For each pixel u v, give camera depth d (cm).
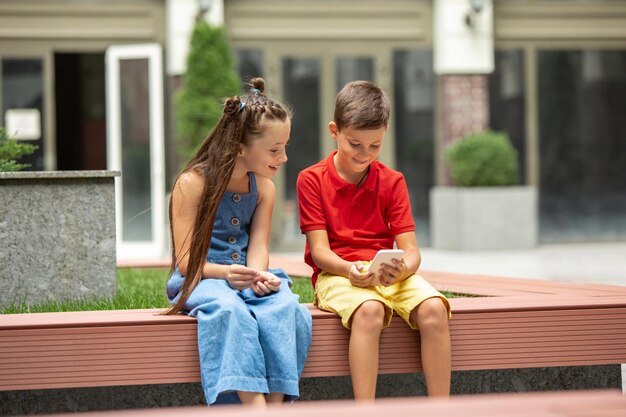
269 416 177
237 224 462
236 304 407
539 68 1847
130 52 1611
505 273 1316
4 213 597
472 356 443
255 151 449
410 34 1806
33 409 439
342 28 1791
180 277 447
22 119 1695
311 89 1789
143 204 1616
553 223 1855
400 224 471
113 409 443
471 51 1788
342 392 461
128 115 1614
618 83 1867
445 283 637
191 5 1705
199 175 452
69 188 606
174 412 183
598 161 1866
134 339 408
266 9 1773
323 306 444
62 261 605
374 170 477
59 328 402
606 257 1586
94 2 1719
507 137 1839
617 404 184
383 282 429
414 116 1814
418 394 476
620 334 461
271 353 404
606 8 1853
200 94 1611
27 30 1697
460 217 1716
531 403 185
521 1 1836
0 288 596
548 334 452
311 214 468
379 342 437
